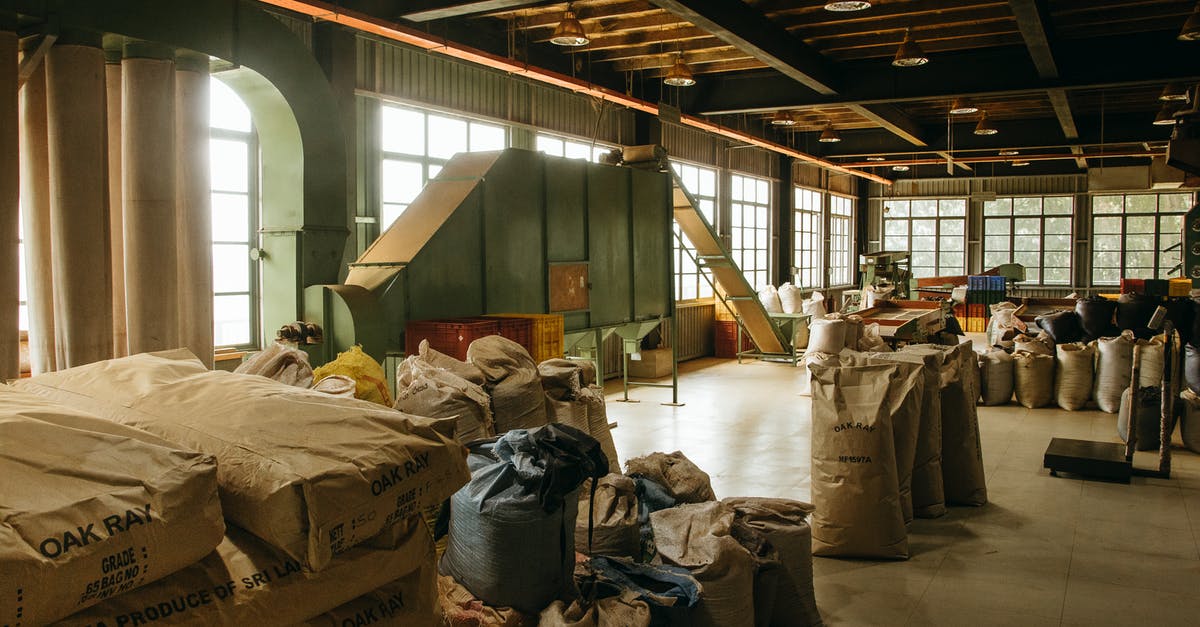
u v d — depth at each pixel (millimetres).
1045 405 9125
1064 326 9875
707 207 14180
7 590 1428
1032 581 4191
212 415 2098
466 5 6758
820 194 19406
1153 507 5430
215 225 6809
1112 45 9031
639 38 9266
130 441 1741
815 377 4570
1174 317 9586
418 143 8438
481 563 2834
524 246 6984
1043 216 20953
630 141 11969
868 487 4395
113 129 4535
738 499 3928
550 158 7281
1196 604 3928
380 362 5551
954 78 9891
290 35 5082
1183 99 11453
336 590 1978
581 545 3266
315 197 5391
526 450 2943
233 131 6891
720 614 3111
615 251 8219
